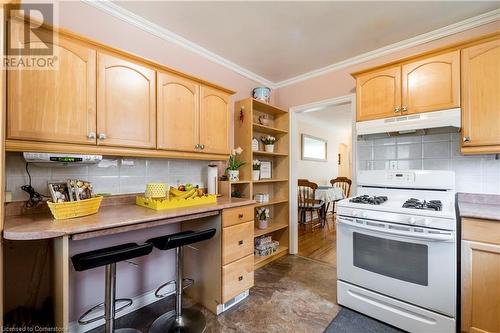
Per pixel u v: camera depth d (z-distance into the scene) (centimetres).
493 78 157
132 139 156
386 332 157
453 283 138
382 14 184
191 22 195
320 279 235
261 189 304
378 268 166
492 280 134
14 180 137
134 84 158
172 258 209
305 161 501
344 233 183
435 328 143
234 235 184
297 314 177
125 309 178
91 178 165
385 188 206
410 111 185
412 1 169
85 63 137
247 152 257
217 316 175
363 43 227
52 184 136
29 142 120
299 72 291
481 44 161
